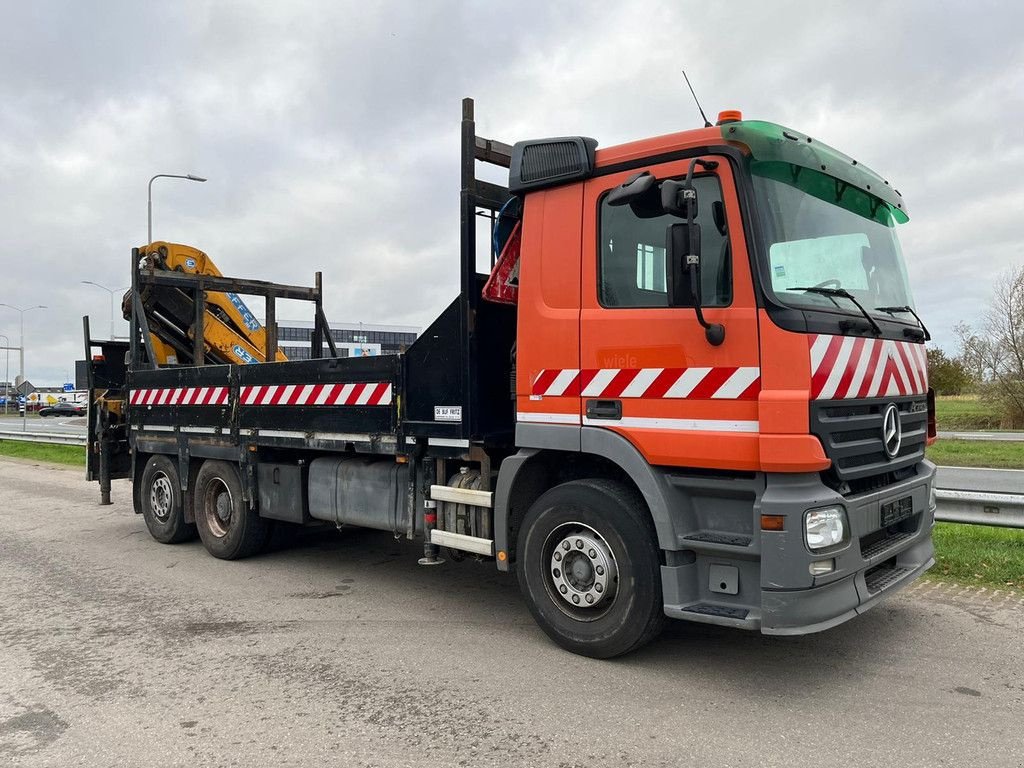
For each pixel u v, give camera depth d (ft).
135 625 17.26
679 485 13.30
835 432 12.31
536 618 15.34
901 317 15.47
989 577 19.06
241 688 13.50
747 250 12.44
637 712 12.17
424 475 17.66
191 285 28.99
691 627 16.52
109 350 31.09
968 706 12.11
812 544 11.87
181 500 25.95
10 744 11.50
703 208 13.05
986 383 85.51
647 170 13.78
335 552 25.00
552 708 12.40
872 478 13.84
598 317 14.23
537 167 15.26
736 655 14.67
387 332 167.02
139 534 28.76
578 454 15.15
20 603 19.21
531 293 15.34
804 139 13.61
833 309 12.97
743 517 12.95
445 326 17.07
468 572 22.13
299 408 21.09
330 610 18.24
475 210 16.89
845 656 14.42
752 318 12.31
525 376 15.38
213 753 11.10
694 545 12.99
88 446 30.68
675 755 10.73
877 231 15.69
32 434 76.64
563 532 15.02
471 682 13.57
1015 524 20.36
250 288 30.60
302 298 32.19
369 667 14.40
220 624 17.25
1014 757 10.44
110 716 12.42
